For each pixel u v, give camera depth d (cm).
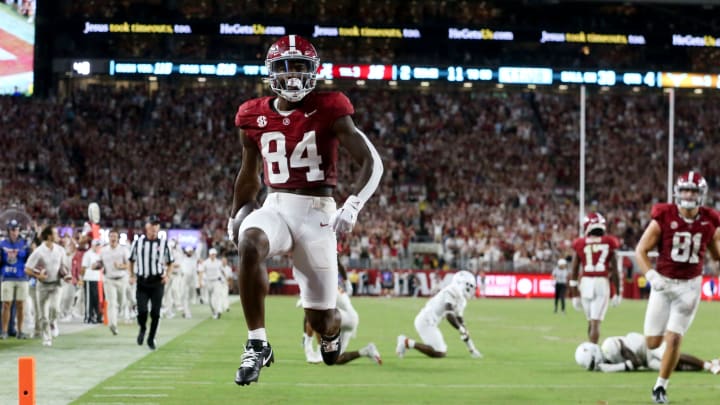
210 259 2636
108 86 5781
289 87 650
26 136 5200
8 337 1833
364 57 5622
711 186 5391
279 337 1980
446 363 1473
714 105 5891
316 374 1293
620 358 1359
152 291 1630
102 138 5288
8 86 4719
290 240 666
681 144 5641
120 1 5212
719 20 5444
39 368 1311
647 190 5312
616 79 4934
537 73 4966
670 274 1022
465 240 4822
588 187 5325
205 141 5388
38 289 1658
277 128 666
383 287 4625
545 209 5134
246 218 657
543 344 1895
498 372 1345
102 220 4772
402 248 4744
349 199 657
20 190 4834
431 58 5397
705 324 2620
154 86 5831
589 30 5131
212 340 1848
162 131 5425
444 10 5472
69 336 1883
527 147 5581
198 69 4984
